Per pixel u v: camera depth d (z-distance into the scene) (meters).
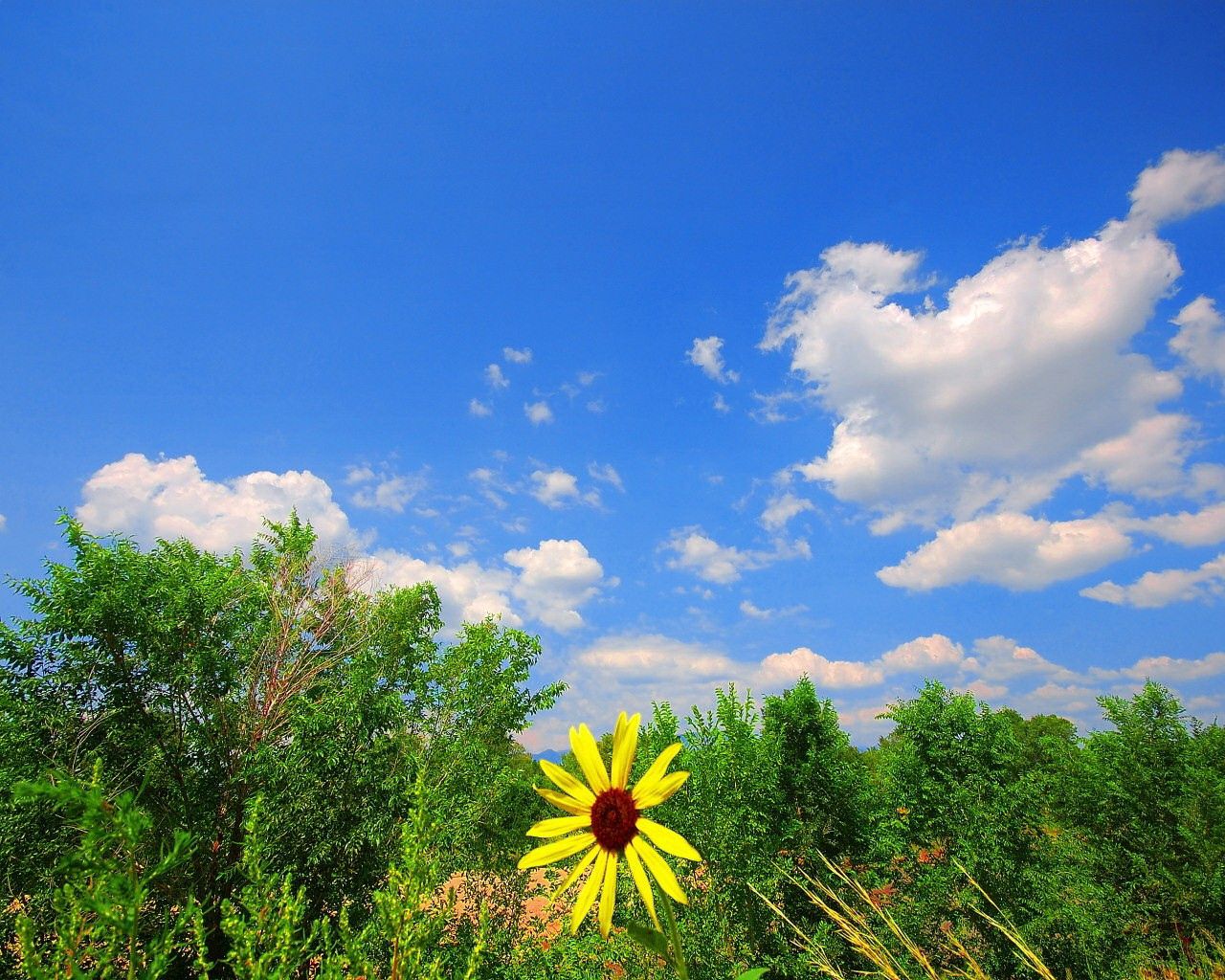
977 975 3.98
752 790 9.94
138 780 11.02
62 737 10.57
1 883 8.53
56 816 9.17
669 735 10.09
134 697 11.44
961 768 12.12
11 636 10.96
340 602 14.56
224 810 11.20
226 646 12.93
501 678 13.63
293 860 10.46
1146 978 10.10
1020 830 11.62
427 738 12.96
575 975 8.90
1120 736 14.63
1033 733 29.45
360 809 11.23
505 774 12.12
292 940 2.05
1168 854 12.91
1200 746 14.88
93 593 11.47
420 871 2.18
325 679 13.39
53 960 1.45
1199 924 11.80
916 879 11.52
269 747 11.63
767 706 12.02
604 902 1.79
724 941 8.72
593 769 1.95
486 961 9.30
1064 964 10.52
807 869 10.15
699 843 9.12
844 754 11.86
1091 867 13.82
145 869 1.57
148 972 1.54
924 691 12.78
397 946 2.11
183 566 13.20
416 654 14.80
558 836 1.93
